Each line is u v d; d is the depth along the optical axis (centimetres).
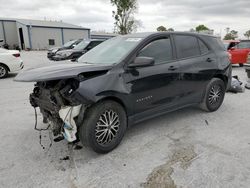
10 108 534
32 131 401
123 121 335
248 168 285
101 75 307
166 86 384
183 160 305
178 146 344
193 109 514
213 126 418
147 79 351
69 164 299
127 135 382
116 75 317
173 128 410
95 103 305
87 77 298
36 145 350
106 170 285
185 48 425
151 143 354
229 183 256
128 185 256
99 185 257
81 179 268
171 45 402
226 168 285
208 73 455
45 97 325
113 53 365
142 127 414
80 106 297
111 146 326
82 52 1169
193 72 425
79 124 303
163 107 392
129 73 331
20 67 1002
